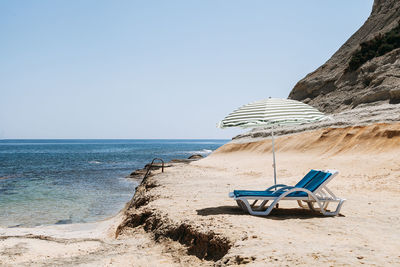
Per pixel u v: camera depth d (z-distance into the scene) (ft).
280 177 59.21
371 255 15.34
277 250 16.39
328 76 145.59
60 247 26.55
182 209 29.40
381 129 75.82
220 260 17.06
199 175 65.05
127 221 32.48
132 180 96.78
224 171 76.33
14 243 27.94
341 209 29.12
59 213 52.29
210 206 30.76
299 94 153.69
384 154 65.41
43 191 76.33
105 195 70.69
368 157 64.90
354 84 126.93
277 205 29.84
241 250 16.98
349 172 56.24
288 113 27.94
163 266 19.16
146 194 42.75
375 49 130.41
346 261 14.38
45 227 42.70
